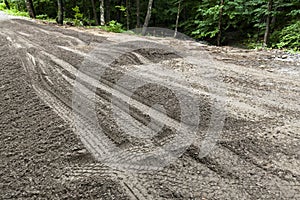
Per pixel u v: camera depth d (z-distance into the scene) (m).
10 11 18.75
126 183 2.36
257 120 3.31
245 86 4.52
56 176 2.53
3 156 2.88
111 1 21.41
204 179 2.35
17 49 6.94
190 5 17.91
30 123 3.48
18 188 2.43
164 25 22.03
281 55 7.05
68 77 4.91
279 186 2.24
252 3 12.41
